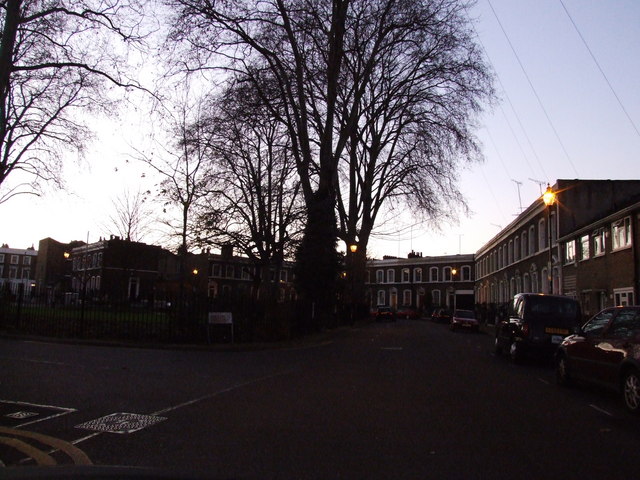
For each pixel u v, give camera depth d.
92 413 7.46
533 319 15.23
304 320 23.72
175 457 5.49
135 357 14.34
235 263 31.77
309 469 5.21
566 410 8.62
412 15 24.78
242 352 17.23
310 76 24.62
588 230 27.66
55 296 22.16
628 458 5.85
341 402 8.73
